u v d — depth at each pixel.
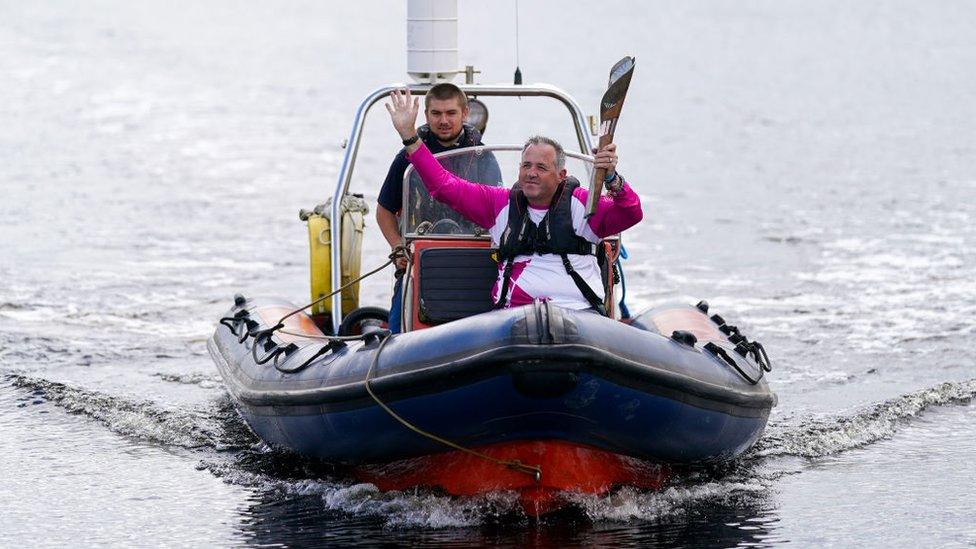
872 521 22.70
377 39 195.50
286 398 23.81
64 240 53.31
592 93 114.88
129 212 60.84
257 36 199.62
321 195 67.06
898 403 30.70
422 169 23.62
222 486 24.94
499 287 23.48
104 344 36.91
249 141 90.38
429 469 23.38
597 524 22.53
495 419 21.61
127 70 145.75
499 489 22.62
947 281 44.94
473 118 29.25
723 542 21.55
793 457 26.98
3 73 139.12
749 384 24.27
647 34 199.38
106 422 29.59
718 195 66.06
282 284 45.44
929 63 151.88
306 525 22.53
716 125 98.06
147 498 24.23
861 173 73.00
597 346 20.91
